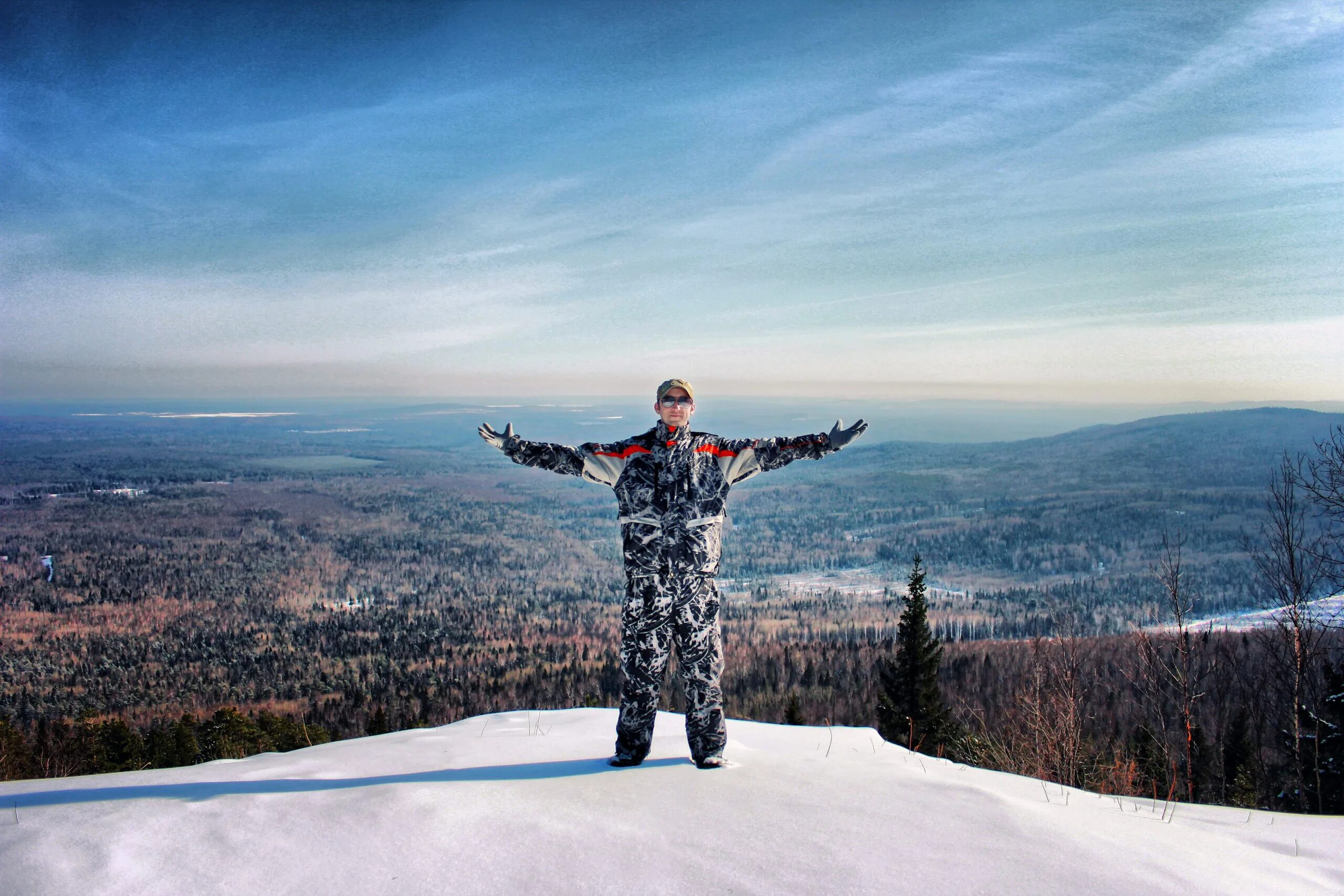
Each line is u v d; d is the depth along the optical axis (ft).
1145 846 8.93
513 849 7.97
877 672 215.10
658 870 7.60
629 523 11.78
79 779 12.26
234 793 9.69
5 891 6.74
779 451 12.04
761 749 14.60
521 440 11.64
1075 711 25.53
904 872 7.73
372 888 7.07
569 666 365.40
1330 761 32.83
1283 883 8.16
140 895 6.77
